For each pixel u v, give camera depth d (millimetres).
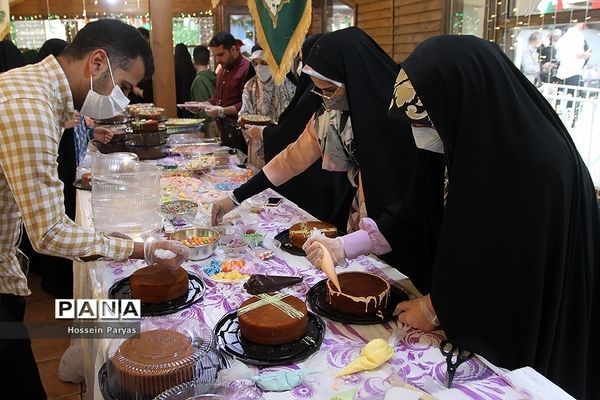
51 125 1155
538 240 989
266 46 2406
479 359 1018
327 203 2512
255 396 881
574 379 1126
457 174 1020
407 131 1636
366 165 1644
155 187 1909
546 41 2729
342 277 1284
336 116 1761
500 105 998
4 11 3811
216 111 3879
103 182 1831
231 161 2818
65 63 1252
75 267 1902
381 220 1335
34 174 1115
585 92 2514
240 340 1070
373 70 1649
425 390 917
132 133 2893
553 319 1040
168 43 3814
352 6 5043
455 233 1020
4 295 1429
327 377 966
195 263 1495
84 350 1645
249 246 1604
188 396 866
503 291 1016
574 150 1069
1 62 3096
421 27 3957
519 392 905
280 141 2512
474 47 1021
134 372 897
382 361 993
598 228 1136
